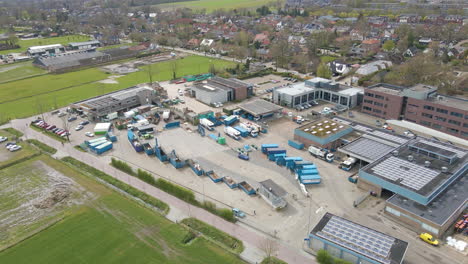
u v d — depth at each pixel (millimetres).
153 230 74875
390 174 85688
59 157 110250
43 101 164375
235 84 166625
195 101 161375
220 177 94812
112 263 65875
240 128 125312
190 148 113812
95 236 73438
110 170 101312
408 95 127188
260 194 86500
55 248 70188
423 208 75000
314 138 109312
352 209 81062
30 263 66500
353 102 148875
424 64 173000
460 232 72375
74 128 132500
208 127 128250
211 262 65688
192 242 71250
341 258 65875
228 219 77500
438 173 85000
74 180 96250
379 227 74562
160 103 154375
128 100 149875
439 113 119875
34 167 104062
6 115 147750
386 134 111938
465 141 108062
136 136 118625
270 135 123562
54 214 81188
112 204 84562
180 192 86062
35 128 133750
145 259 66625
